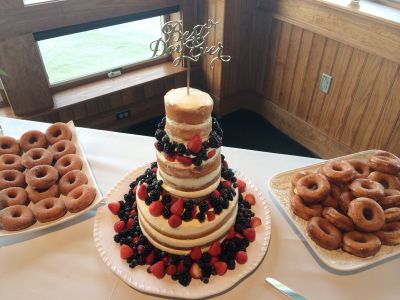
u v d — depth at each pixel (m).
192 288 0.94
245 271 0.97
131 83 2.72
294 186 1.17
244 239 1.04
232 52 2.83
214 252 0.99
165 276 0.97
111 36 2.63
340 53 2.29
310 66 2.53
